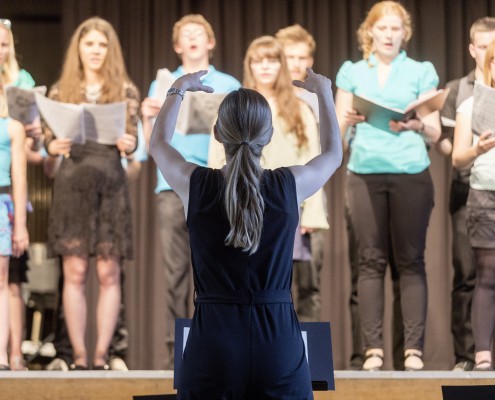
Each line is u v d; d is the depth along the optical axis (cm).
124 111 602
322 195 631
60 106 595
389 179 625
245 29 767
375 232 623
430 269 748
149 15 766
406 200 623
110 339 614
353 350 659
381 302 615
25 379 547
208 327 313
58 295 662
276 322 315
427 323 746
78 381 548
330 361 410
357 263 645
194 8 768
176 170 329
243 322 313
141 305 751
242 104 327
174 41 677
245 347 311
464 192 661
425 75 647
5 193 601
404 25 650
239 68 764
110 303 615
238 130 325
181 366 318
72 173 611
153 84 666
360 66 652
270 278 318
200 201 321
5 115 605
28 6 792
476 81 612
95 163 612
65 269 611
